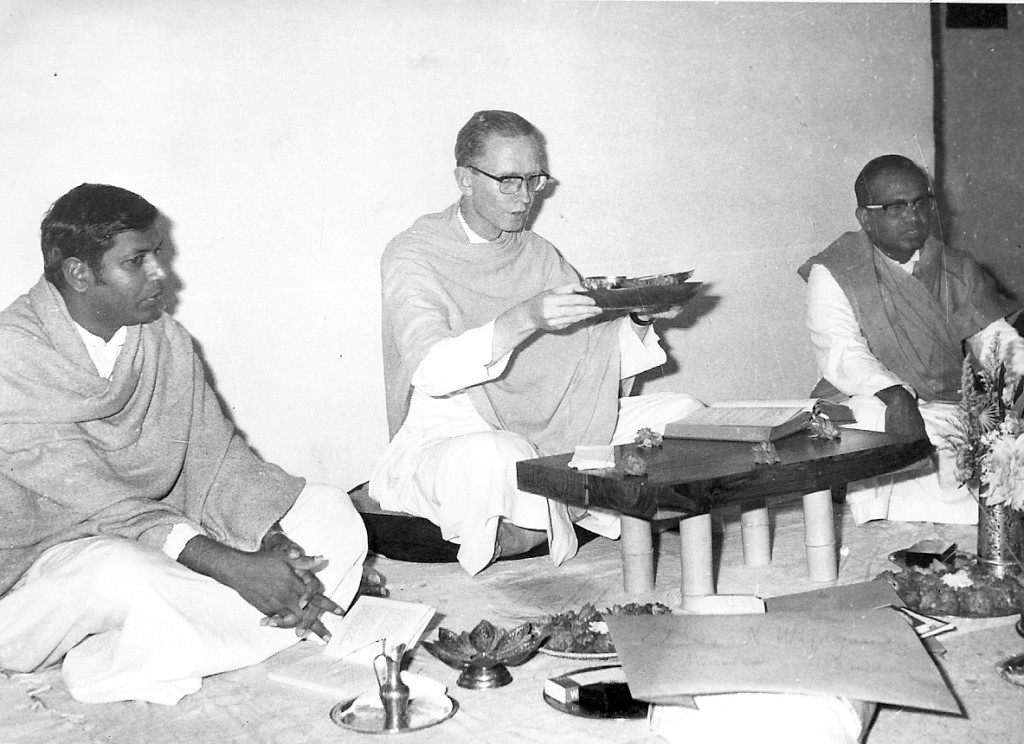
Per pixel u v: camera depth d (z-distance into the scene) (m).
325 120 5.49
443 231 5.00
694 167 6.62
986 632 3.26
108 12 5.00
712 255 6.70
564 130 6.18
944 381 5.42
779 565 4.23
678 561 4.44
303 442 5.52
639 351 4.85
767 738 2.42
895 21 7.34
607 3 6.27
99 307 3.57
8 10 4.82
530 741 2.64
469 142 4.81
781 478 3.47
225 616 3.30
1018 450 3.27
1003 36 7.99
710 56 6.64
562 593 4.03
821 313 5.44
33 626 3.25
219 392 5.31
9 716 3.04
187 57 5.17
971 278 5.55
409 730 2.74
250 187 5.34
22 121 4.86
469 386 4.56
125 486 3.52
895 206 5.36
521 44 6.02
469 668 3.05
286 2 5.36
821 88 7.07
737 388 6.82
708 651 2.70
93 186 3.58
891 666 2.58
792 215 6.98
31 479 3.43
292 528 3.78
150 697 3.11
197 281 5.24
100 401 3.53
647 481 3.32
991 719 2.65
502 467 4.25
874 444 3.77
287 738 2.76
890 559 4.03
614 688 2.82
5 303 4.86
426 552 4.61
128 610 3.17
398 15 5.64
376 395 5.69
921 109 7.46
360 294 5.62
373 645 3.26
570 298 4.11
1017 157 8.08
